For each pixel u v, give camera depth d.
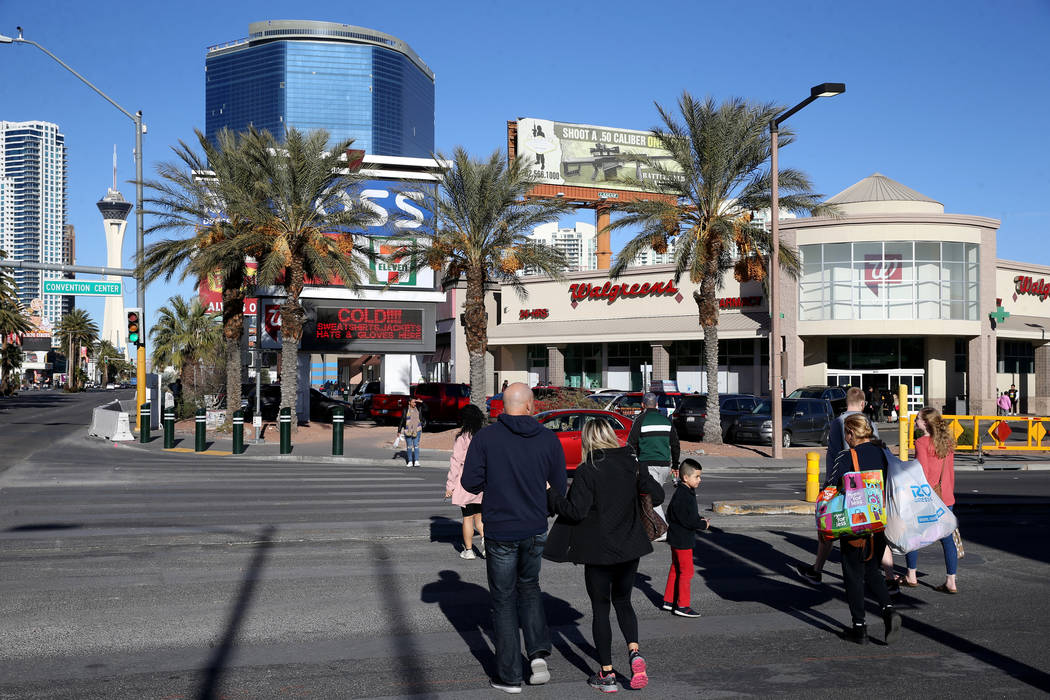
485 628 6.95
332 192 30.83
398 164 38.88
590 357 54.91
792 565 9.53
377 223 37.72
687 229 28.28
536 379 58.31
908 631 7.03
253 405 38.94
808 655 6.36
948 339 44.62
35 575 8.67
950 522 7.39
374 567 9.20
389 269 37.34
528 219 30.14
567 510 5.58
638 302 51.31
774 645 6.62
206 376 57.16
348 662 6.07
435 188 32.72
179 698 5.33
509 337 56.97
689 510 7.41
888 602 6.65
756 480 19.70
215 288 39.22
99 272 28.86
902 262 42.72
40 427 36.31
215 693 5.42
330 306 37.00
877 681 5.77
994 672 5.96
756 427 27.22
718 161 27.67
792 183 28.12
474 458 5.78
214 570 8.97
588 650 6.48
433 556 9.81
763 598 8.09
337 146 30.70
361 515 12.78
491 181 29.08
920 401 44.81
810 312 43.50
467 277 29.80
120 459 22.31
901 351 44.94
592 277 53.50
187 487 16.28
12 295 72.25
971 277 43.38
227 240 30.11
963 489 17.78
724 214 28.08
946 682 5.75
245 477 18.34
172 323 69.44
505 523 5.62
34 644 6.41
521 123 65.69
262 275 28.48
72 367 130.75
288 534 11.03
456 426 34.47
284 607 7.53
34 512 12.83
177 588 8.17
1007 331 44.56
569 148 66.69
